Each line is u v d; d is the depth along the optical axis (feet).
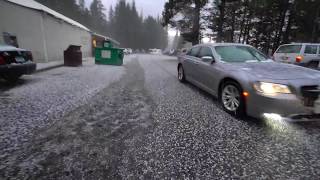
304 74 10.76
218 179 6.44
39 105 13.01
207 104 14.33
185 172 6.75
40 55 38.68
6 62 17.26
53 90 17.15
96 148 8.07
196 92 17.89
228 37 81.10
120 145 8.37
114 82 21.88
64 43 50.31
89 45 77.77
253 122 11.05
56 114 11.53
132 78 25.16
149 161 7.31
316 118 9.83
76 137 8.92
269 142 8.90
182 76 22.12
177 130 9.92
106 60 43.62
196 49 19.69
